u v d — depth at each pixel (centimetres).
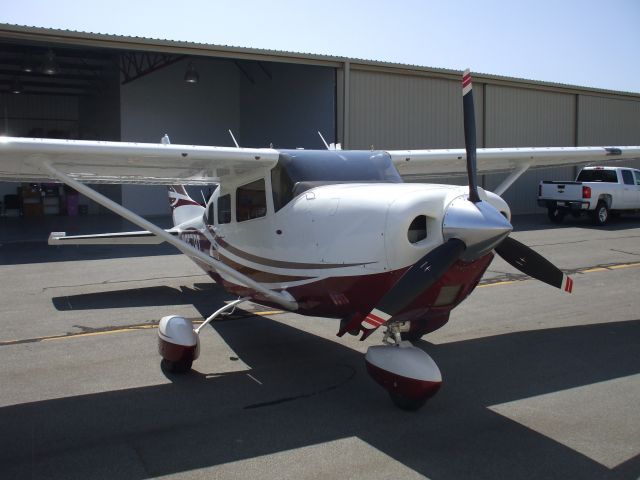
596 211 1600
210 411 389
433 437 346
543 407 390
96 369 473
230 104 2066
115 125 1925
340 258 400
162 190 1966
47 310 668
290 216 445
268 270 478
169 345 454
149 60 1766
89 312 659
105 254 1098
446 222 366
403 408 387
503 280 842
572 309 672
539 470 305
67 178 419
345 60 1469
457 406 394
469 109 385
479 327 600
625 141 2153
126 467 313
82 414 385
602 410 384
